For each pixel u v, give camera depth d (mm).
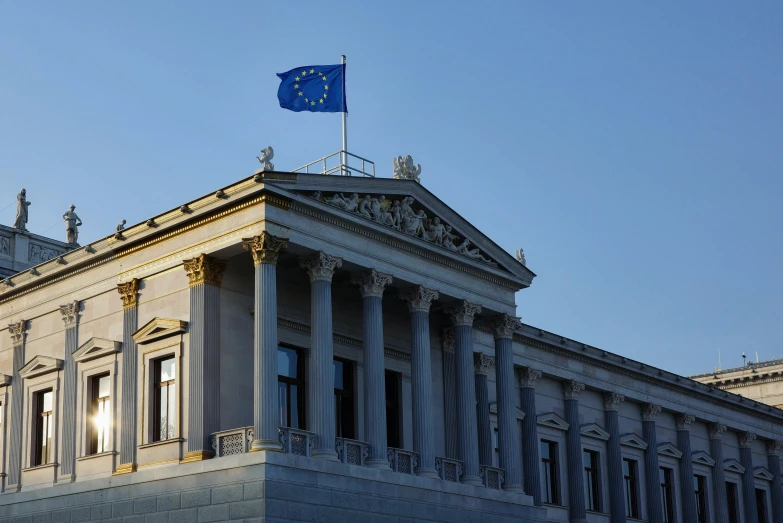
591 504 76688
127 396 51906
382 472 50344
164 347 50875
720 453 91750
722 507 90125
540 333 73688
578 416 76500
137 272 53562
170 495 47719
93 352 54938
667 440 86188
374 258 53688
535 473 69875
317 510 46531
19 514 55562
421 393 54750
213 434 47938
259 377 46750
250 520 44562
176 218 51531
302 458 46594
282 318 53469
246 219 49094
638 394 82875
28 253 72250
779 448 101500
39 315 59406
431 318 62500
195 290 50094
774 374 111125
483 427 63625
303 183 50125
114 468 51750
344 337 56719
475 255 60094
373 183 54000
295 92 57188
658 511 81625
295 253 50812
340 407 56312
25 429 58219
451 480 55719
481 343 68688
